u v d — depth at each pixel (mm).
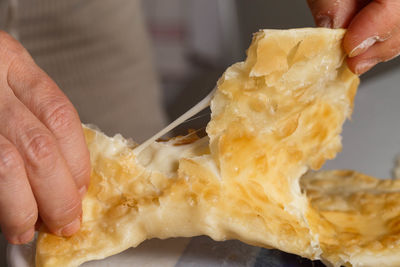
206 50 1452
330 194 536
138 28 863
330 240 466
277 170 467
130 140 497
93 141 472
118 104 820
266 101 455
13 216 429
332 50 457
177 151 475
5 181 421
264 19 1348
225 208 446
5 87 459
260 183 459
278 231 444
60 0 746
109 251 448
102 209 462
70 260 442
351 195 528
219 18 1428
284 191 468
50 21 754
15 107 440
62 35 768
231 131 457
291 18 1301
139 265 486
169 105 1368
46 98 454
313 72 458
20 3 735
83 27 772
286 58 441
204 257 495
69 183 436
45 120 446
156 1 1448
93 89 805
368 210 505
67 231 448
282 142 465
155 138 475
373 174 615
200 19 1436
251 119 458
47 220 443
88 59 795
